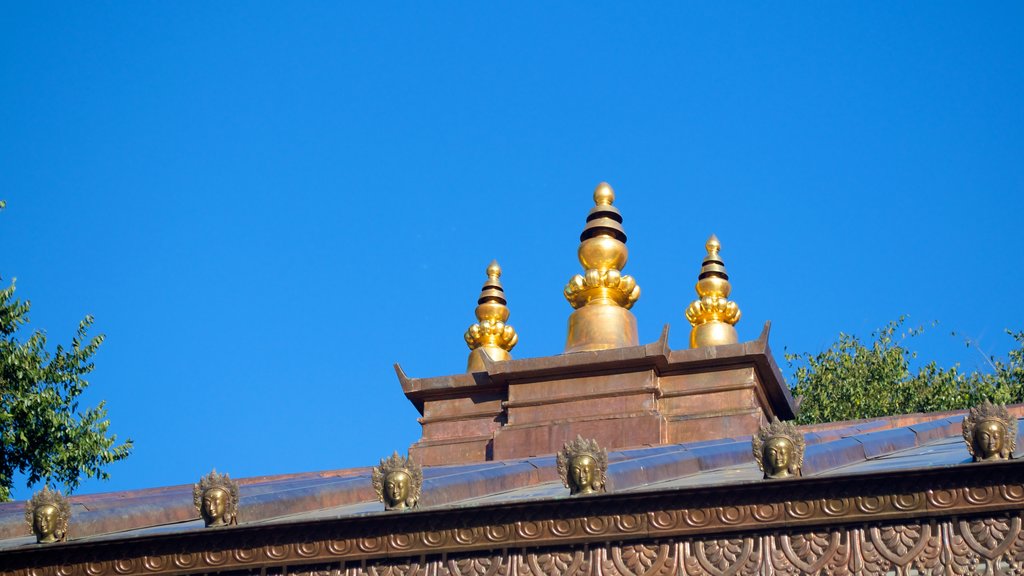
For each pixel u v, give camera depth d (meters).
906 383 58.53
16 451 36.41
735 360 24.38
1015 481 11.73
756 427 23.64
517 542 12.84
